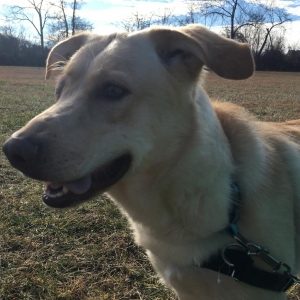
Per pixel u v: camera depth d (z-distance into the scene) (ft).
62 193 1.06
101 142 1.06
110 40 1.17
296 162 1.24
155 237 1.15
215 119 1.15
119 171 1.09
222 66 1.06
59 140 1.01
